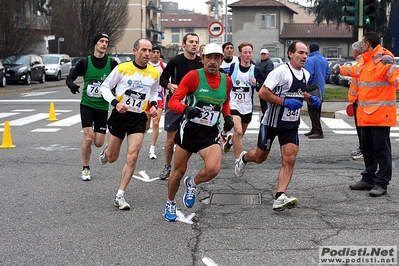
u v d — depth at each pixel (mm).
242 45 16016
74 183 14898
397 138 22500
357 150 18047
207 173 10781
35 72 61844
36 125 27234
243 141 22094
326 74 21734
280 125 11648
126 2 106312
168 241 10062
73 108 35719
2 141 22109
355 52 14977
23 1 63281
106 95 12211
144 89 12477
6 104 38531
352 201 12797
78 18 95938
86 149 15031
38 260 9172
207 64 10547
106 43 14578
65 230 10781
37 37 71938
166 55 153500
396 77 12531
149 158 18500
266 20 118688
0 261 9133
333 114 30469
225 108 11242
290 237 10195
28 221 11406
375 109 12953
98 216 11742
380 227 10734
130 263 8984
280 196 11516
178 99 10492
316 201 12836
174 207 11383
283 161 11773
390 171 13258
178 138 10867
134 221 11352
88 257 9289
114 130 12672
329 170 16438
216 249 9594
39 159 18422
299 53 11398
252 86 16203
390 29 78312
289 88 11508
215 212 12000
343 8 25062
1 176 15820
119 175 15875
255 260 9031
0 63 54688
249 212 11961
